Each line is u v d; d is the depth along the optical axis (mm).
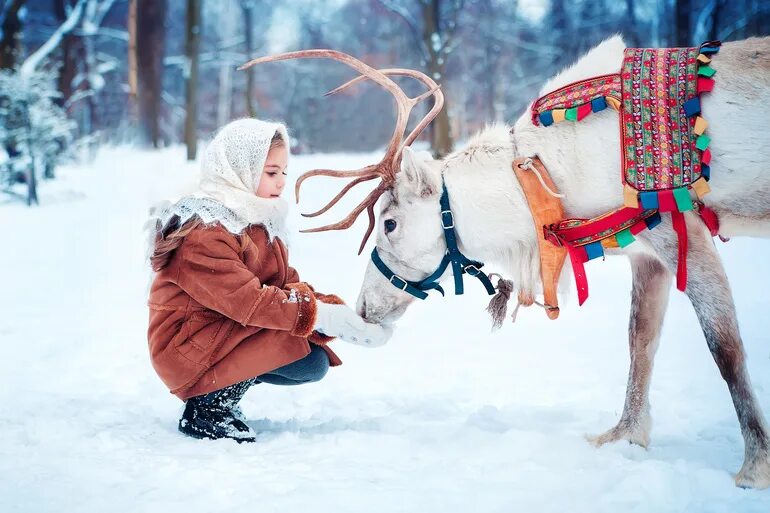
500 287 3482
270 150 3334
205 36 41500
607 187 3113
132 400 3984
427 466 2938
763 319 5445
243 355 3191
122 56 38312
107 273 8742
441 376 4523
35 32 35688
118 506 2529
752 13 20000
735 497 2646
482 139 3381
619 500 2586
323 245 9938
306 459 3027
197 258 3150
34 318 6395
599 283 7387
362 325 3273
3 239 11328
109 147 27281
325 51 3393
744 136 2912
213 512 2488
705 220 3049
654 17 28906
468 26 33375
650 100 2977
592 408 3770
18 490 2650
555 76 3383
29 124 15180
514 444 3154
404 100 3393
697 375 4320
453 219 3318
